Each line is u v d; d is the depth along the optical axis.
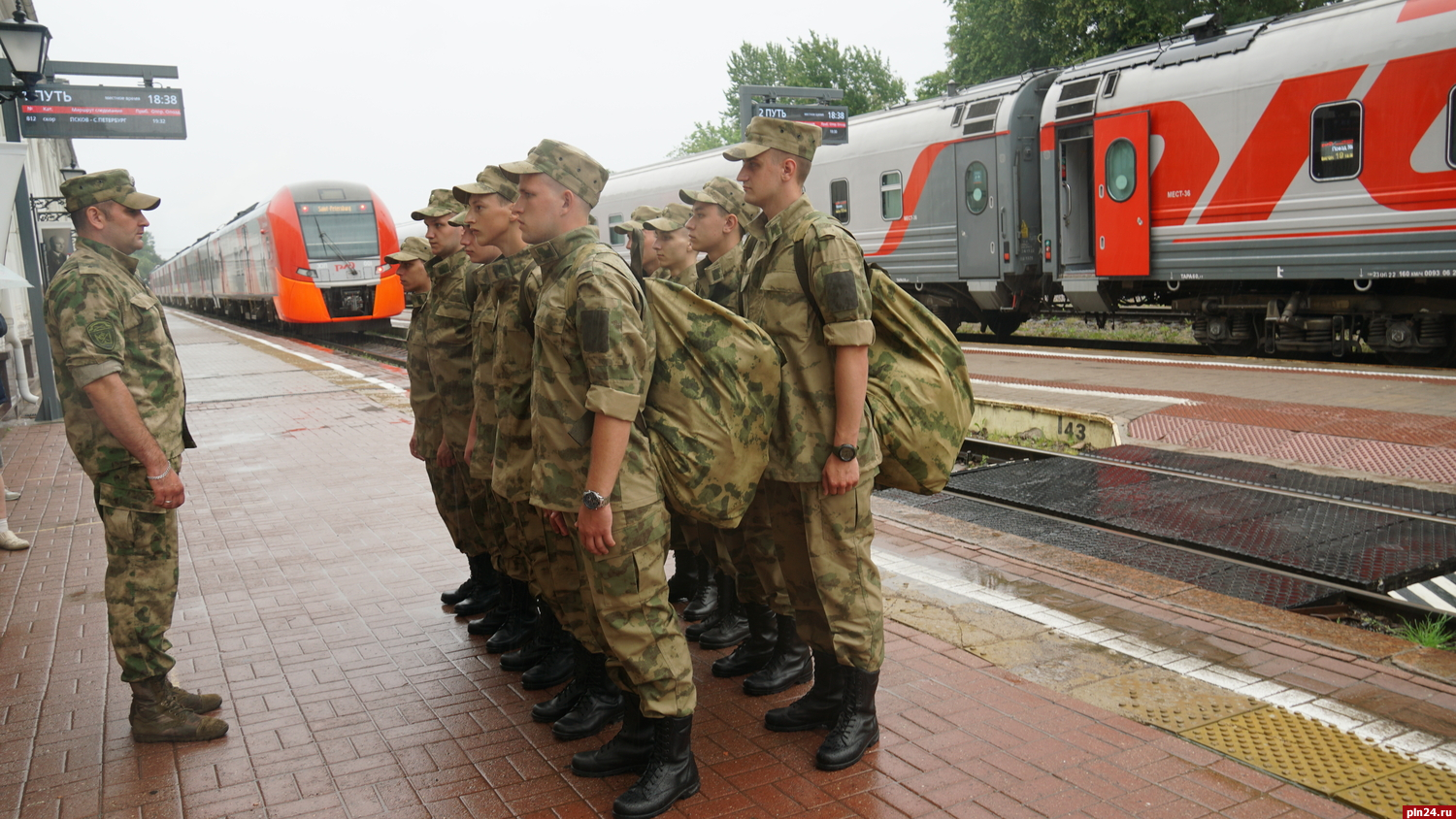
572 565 3.38
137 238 3.56
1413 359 11.65
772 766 3.18
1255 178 11.54
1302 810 2.73
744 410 3.07
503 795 3.10
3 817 3.05
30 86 8.98
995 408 9.41
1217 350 13.98
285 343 22.89
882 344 3.41
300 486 7.68
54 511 7.27
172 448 3.56
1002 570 4.98
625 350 2.82
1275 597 4.68
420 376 4.75
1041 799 2.86
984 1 28.03
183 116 11.77
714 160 20.09
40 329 12.09
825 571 3.16
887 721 3.40
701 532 4.25
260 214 24.05
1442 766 2.92
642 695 2.97
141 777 3.28
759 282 3.27
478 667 4.16
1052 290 15.39
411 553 5.81
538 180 3.00
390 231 23.62
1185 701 3.42
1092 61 13.92
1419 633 4.27
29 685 4.09
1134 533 5.70
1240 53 11.68
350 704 3.82
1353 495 6.02
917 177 16.42
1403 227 10.25
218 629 4.67
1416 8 10.04
